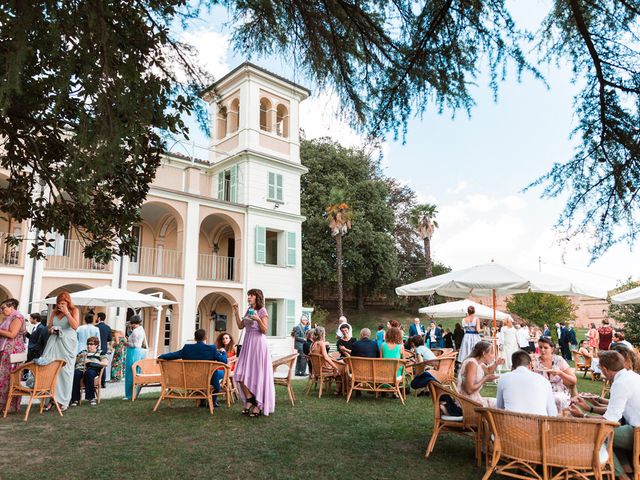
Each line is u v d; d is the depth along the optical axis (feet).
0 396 22.12
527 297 93.40
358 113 12.37
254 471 13.88
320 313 108.78
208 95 11.84
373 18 11.23
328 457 15.42
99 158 8.65
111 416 21.94
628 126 10.89
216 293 72.49
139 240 66.69
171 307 67.46
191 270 63.00
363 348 28.22
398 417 22.30
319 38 11.73
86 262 56.24
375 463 14.87
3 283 46.88
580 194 11.57
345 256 113.29
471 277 30.35
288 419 21.42
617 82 10.88
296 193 78.13
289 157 78.18
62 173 9.52
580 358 42.65
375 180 130.72
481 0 10.11
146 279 58.23
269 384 22.18
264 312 22.53
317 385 35.70
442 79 11.44
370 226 115.55
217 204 67.26
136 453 15.62
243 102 74.49
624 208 11.25
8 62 7.70
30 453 15.60
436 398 16.12
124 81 9.41
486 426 14.15
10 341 22.74
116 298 37.81
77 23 8.55
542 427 12.01
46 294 49.67
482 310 47.65
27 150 15.14
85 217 16.30
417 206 111.55
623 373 13.92
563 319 90.58
